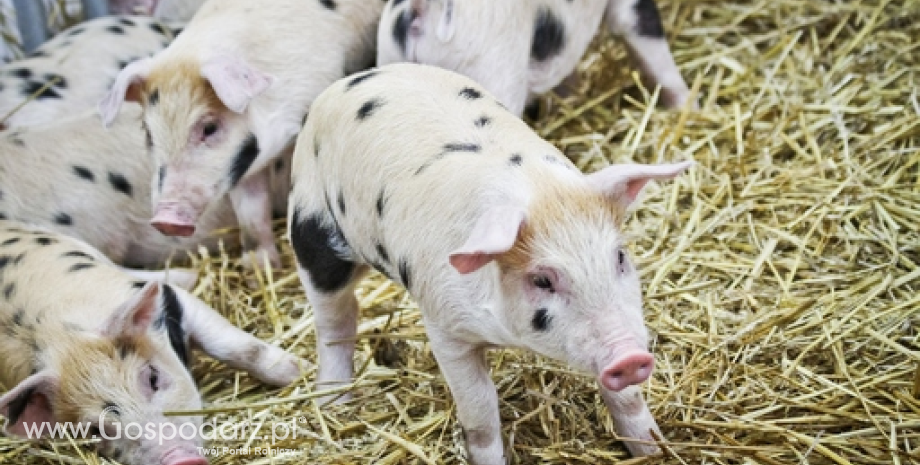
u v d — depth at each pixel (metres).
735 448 1.89
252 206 2.29
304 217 1.98
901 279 2.10
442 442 1.97
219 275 2.32
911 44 2.46
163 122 2.19
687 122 2.40
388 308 2.18
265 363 2.13
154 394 2.02
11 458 2.07
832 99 2.39
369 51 2.34
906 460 1.88
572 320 1.76
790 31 2.54
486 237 1.71
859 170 2.26
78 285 2.10
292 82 2.26
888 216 2.19
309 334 2.19
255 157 2.24
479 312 1.81
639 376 1.74
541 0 2.23
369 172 1.88
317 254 1.98
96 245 2.36
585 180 1.78
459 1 2.17
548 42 2.27
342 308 2.04
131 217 2.37
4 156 2.31
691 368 2.01
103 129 2.35
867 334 2.03
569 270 1.75
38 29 2.58
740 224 2.22
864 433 1.92
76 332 2.03
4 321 2.08
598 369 1.74
